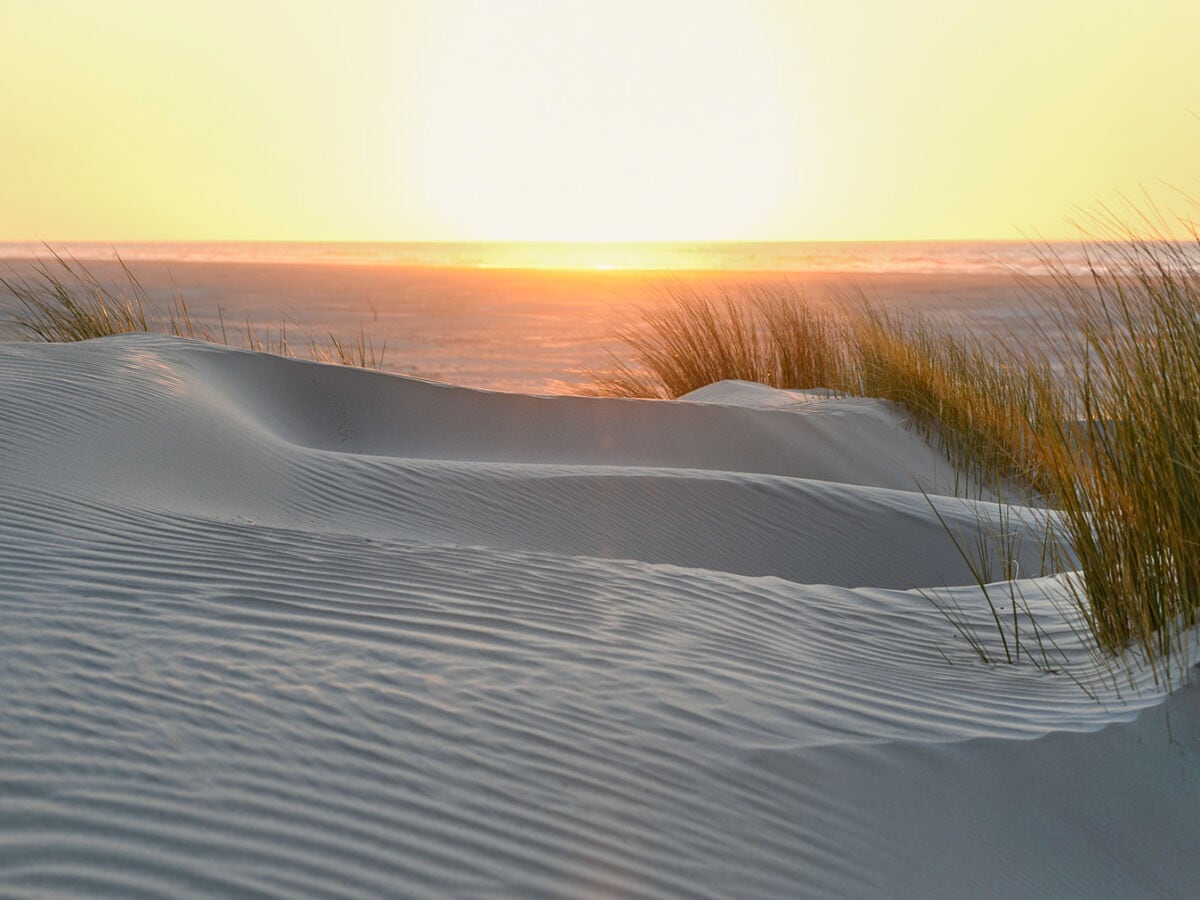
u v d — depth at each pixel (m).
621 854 2.00
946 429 8.34
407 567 3.50
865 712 2.67
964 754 2.46
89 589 3.03
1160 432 2.93
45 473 4.13
